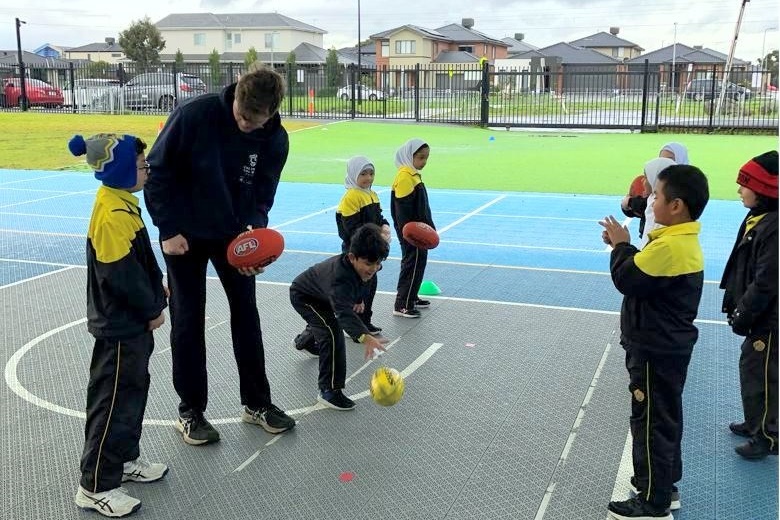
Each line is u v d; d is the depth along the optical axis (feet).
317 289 15.94
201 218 13.69
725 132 84.89
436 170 57.52
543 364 18.72
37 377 17.84
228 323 22.00
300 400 16.75
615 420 15.52
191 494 12.83
